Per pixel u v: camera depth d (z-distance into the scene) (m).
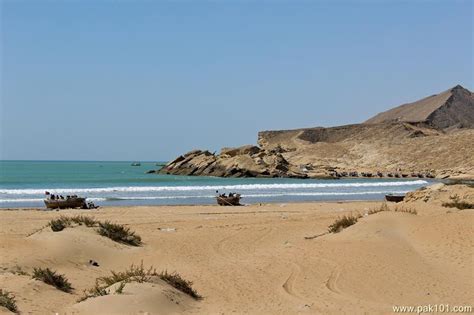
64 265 15.30
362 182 78.75
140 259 17.02
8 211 32.03
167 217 28.94
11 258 14.83
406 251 15.77
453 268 14.12
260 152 103.62
